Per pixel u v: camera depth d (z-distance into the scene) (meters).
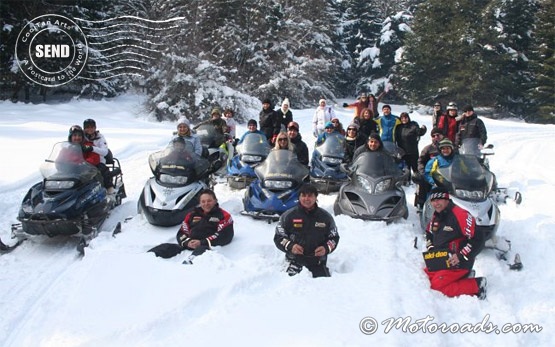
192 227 6.08
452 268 4.96
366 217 7.14
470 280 4.91
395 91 46.03
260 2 33.56
